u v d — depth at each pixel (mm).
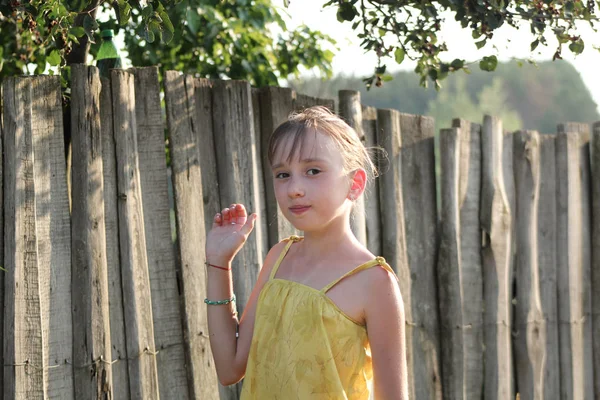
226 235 2113
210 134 3391
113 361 3021
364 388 1857
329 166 1861
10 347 2848
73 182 2967
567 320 4234
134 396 3047
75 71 2971
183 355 3213
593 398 4293
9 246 2855
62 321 2939
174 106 3234
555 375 4230
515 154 4184
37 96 2934
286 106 3578
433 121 3980
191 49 4617
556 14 3385
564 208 4258
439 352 3928
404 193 3900
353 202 1962
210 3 4422
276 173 1917
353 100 3686
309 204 1852
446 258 3922
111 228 3047
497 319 4035
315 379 1803
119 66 3350
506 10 3340
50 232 2934
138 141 3164
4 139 2879
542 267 4230
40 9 2939
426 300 3912
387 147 3836
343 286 1832
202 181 3359
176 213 3215
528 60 3621
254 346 1919
